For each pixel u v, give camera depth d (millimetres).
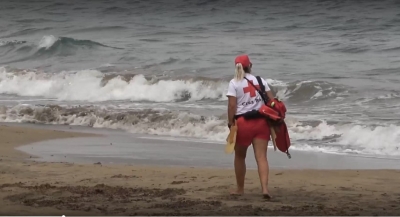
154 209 19547
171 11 143125
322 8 133375
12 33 115875
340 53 78250
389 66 66688
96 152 35031
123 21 129125
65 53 85750
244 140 22000
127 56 79938
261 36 100000
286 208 19906
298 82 54625
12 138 39438
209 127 42500
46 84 64188
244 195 22375
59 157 33062
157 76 62438
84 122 47781
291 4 143625
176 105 52656
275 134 22094
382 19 113125
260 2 150500
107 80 62562
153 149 36219
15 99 60281
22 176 26234
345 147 35750
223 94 55969
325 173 27625
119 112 48250
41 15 145250
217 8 143875
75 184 24297
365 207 20156
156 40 98250
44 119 49344
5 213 18672
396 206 20297
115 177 26156
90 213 18812
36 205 20016
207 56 77750
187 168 29203
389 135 36719
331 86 53500
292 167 30219
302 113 45406
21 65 79125
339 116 43250
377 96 50219
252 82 22109
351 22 112000
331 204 20703
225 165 31031
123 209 19438
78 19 135375
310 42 89812
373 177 26484
